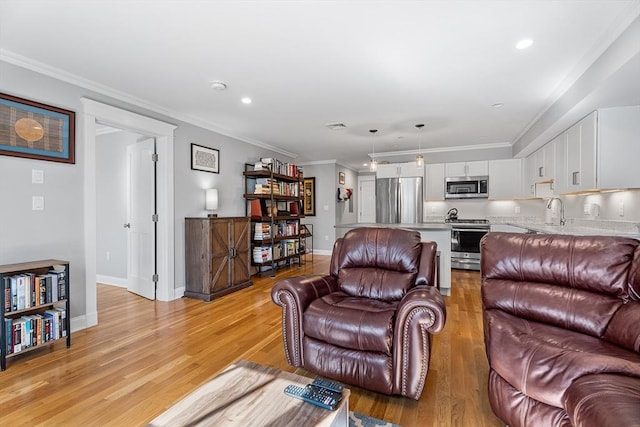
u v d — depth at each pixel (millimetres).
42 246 2590
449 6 1834
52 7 1815
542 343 1374
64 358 2289
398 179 5922
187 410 1116
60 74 2670
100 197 4531
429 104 3551
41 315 2400
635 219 2920
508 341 1468
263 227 4992
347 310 1956
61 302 2516
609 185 2830
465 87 3072
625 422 836
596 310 1578
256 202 4969
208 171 4387
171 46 2277
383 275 2330
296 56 2438
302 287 2113
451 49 2336
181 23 1990
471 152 5887
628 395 959
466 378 2027
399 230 2473
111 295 3988
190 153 4098
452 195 5957
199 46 2279
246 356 2346
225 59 2480
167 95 3250
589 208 3730
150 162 3789
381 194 6031
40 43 2223
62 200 2715
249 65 2588
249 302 3711
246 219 4484
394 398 1827
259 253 4980
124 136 4281
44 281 2367
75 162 2807
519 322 1680
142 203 3906
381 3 1804
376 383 1775
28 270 2494
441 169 6062
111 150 4418
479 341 2578
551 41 2217
